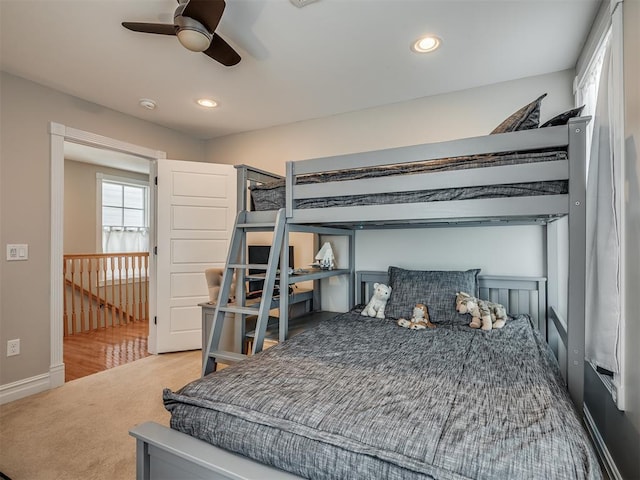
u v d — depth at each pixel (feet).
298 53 7.74
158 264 11.93
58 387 9.25
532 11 6.29
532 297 8.98
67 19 6.55
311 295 11.35
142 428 4.23
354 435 3.45
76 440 6.77
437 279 8.82
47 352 9.19
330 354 5.83
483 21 6.59
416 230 10.28
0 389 8.32
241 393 4.29
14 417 7.66
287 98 10.15
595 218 6.01
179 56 7.88
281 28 6.82
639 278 4.53
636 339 4.66
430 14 6.38
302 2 6.04
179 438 3.99
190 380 9.71
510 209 5.43
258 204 8.42
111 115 10.91
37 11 6.31
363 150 10.96
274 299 9.34
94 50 7.62
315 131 11.79
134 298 17.38
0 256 8.38
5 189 8.48
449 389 4.39
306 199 7.32
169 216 12.05
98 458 6.21
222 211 12.75
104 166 18.66
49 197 9.31
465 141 5.69
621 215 5.12
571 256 5.08
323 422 3.66
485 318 7.58
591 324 5.95
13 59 7.97
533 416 3.68
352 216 6.72
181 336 12.21
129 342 13.61
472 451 3.12
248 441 3.76
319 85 9.32
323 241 11.69
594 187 6.07
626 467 5.01
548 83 8.66
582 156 5.04
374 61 8.07
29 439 6.80
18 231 8.70
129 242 19.86
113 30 6.91
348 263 11.10
